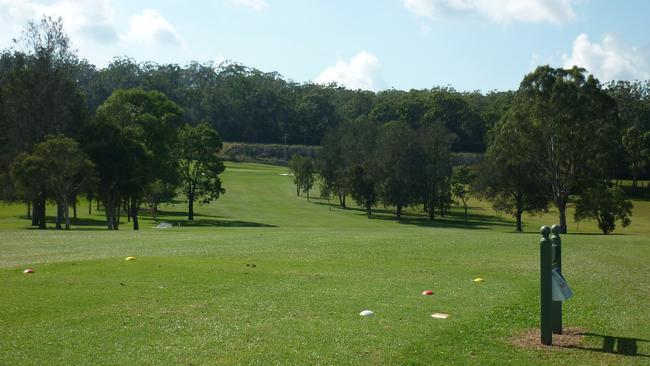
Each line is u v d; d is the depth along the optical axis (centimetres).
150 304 1278
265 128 18112
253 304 1293
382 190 8781
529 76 6059
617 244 2886
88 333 1036
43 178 4956
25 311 1197
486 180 7006
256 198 10150
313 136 17925
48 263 1900
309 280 1630
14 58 7062
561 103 5838
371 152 10375
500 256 2284
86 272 1700
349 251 2383
